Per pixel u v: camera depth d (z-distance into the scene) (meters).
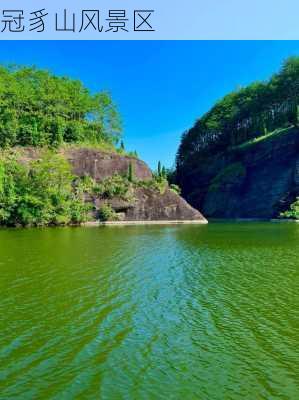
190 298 25.33
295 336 19.08
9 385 14.28
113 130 141.62
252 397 13.65
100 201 107.88
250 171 159.12
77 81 136.62
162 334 19.22
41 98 121.56
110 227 91.38
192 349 17.52
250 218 153.62
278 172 148.75
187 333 19.38
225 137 194.62
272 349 17.58
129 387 14.22
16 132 110.00
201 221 117.00
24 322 20.67
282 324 20.67
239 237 63.94
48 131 116.12
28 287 27.61
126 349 17.44
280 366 15.96
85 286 28.06
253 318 21.58
